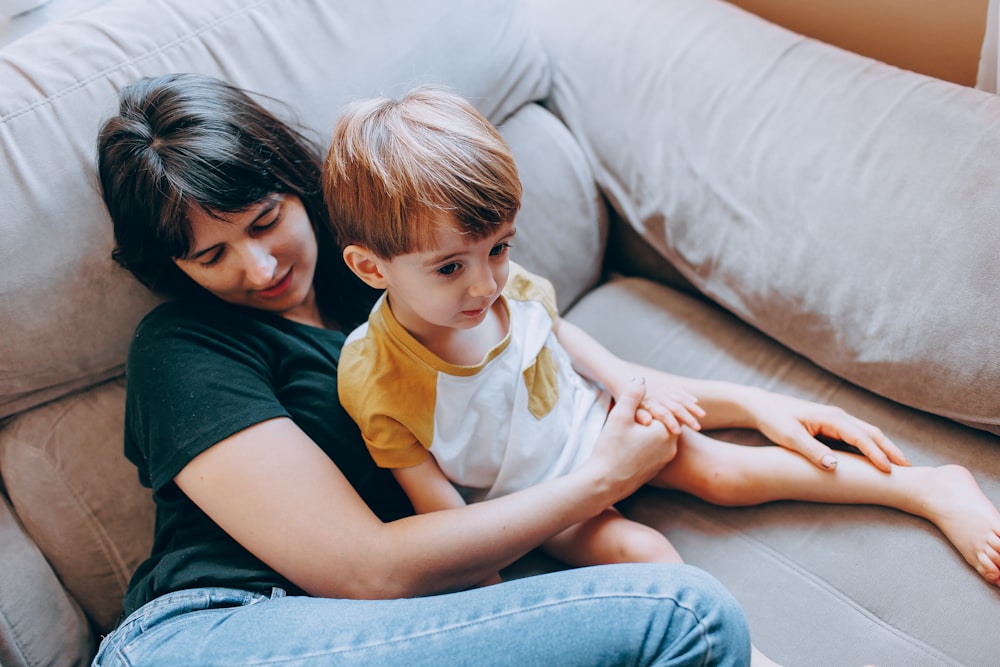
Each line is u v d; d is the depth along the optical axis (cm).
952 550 84
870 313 93
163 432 78
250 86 96
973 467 89
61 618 93
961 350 87
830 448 95
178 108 81
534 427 88
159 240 81
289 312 94
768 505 93
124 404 97
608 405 99
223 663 65
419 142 71
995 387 86
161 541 87
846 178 96
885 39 119
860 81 101
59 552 94
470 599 69
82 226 89
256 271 81
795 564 88
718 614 65
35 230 86
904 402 94
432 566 76
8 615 88
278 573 79
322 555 74
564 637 64
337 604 71
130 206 80
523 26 115
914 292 90
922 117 95
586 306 121
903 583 83
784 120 102
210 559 80
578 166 118
